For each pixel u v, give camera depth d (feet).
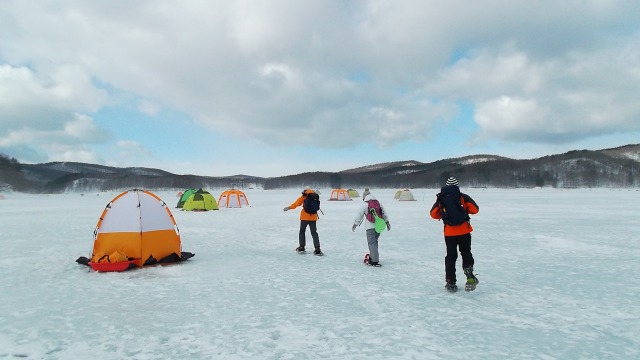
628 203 136.26
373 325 17.85
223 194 127.44
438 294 23.04
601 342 15.72
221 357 14.51
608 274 28.48
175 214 94.22
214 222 72.64
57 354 14.84
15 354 14.83
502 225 64.18
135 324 18.15
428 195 240.53
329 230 58.85
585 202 144.87
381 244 43.86
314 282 26.30
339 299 22.18
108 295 23.22
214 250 40.27
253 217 84.64
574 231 55.52
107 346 15.58
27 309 20.52
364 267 31.35
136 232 31.73
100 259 30.53
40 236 53.26
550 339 16.05
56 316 19.34
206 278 27.61
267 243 45.32
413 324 17.93
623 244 43.32
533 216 82.38
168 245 33.37
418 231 56.34
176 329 17.48
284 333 16.94
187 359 14.35
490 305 20.81
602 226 62.13
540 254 37.17
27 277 28.09
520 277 27.50
